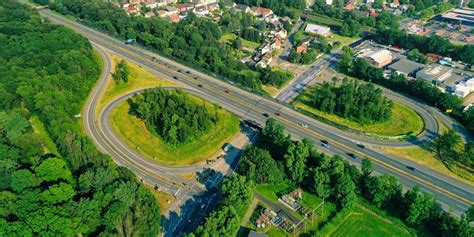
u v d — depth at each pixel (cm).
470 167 18738
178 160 19325
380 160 19288
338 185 16000
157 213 15038
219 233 14112
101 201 14662
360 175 16775
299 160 17262
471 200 16725
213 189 17488
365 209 16250
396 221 15575
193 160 19375
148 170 18600
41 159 17150
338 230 15212
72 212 14100
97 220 14325
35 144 18050
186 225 15525
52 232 13288
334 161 16850
